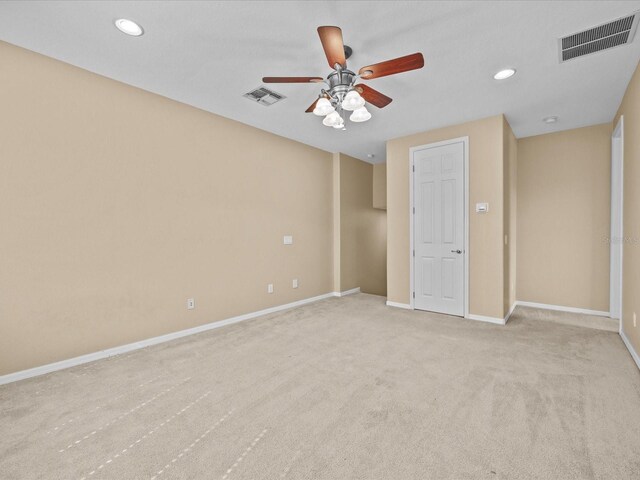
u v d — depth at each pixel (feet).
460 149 13.34
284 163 15.21
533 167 15.16
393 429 5.82
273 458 5.10
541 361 8.75
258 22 7.00
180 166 11.19
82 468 4.90
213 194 12.22
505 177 12.69
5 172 7.68
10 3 6.34
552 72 9.20
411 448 5.30
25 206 7.97
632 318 9.37
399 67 6.66
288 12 6.69
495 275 12.55
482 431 5.72
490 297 12.67
